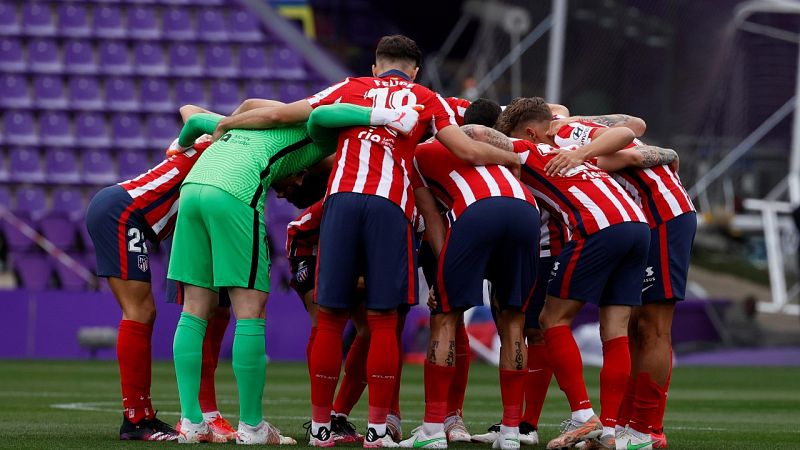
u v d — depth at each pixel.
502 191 18.69
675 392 39.66
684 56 73.31
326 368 18.59
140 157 73.75
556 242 21.14
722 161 75.44
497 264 19.06
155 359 55.25
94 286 62.00
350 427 21.14
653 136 73.12
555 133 20.67
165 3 81.06
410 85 19.31
